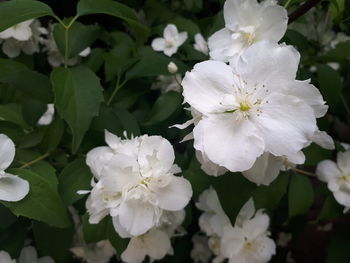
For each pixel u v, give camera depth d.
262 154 0.09
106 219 0.11
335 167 0.14
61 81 0.11
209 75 0.09
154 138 0.10
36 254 0.14
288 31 0.14
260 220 0.13
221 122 0.09
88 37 0.13
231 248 0.13
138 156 0.10
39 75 0.12
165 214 0.11
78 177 0.12
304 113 0.09
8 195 0.10
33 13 0.11
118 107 0.14
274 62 0.09
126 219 0.10
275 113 0.09
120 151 0.11
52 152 0.13
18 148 0.12
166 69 0.14
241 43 0.11
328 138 0.10
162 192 0.10
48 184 0.10
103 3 0.12
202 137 0.09
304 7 0.12
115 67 0.14
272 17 0.10
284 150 0.09
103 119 0.13
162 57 0.14
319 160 0.13
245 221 0.13
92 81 0.11
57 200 0.10
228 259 0.14
